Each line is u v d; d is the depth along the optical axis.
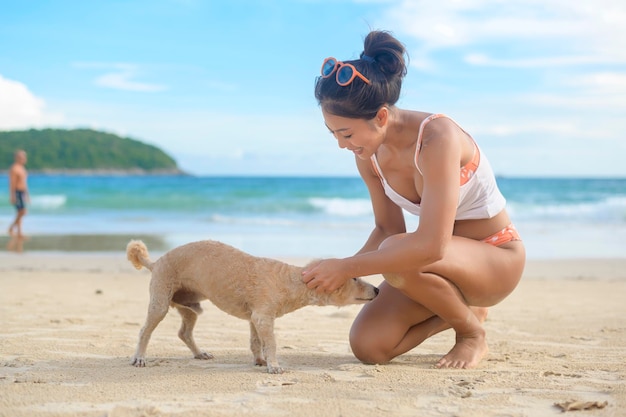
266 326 4.24
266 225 21.52
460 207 4.39
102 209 28.33
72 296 8.18
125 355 4.81
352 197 33.06
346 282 4.38
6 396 3.45
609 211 27.16
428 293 4.21
